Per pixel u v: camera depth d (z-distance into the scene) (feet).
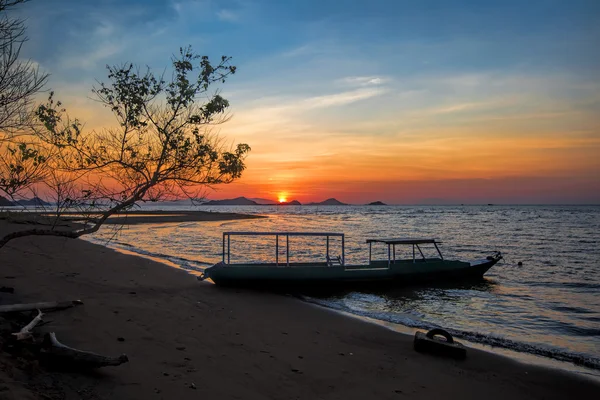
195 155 18.15
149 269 48.57
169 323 25.73
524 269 67.05
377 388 19.31
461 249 98.58
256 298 38.14
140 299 31.78
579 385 21.66
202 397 15.65
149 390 15.49
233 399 15.94
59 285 33.50
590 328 33.63
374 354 24.43
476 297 44.88
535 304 42.11
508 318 36.58
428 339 25.46
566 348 28.58
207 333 24.68
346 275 44.55
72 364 15.93
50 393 13.33
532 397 20.07
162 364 18.54
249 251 85.15
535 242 115.14
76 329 21.95
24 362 14.92
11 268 39.11
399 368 22.34
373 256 84.17
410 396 18.83
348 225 195.62
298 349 23.84
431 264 49.65
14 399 11.73
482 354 25.82
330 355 23.39
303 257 77.71
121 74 17.58
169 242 99.50
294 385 18.48
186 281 43.39
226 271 41.27
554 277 59.06
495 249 98.07
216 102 18.29
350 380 19.93
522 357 26.25
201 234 124.88
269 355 22.09
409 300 42.50
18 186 16.25
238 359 20.80
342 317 33.30
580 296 46.32
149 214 258.57
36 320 20.84
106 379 15.80
